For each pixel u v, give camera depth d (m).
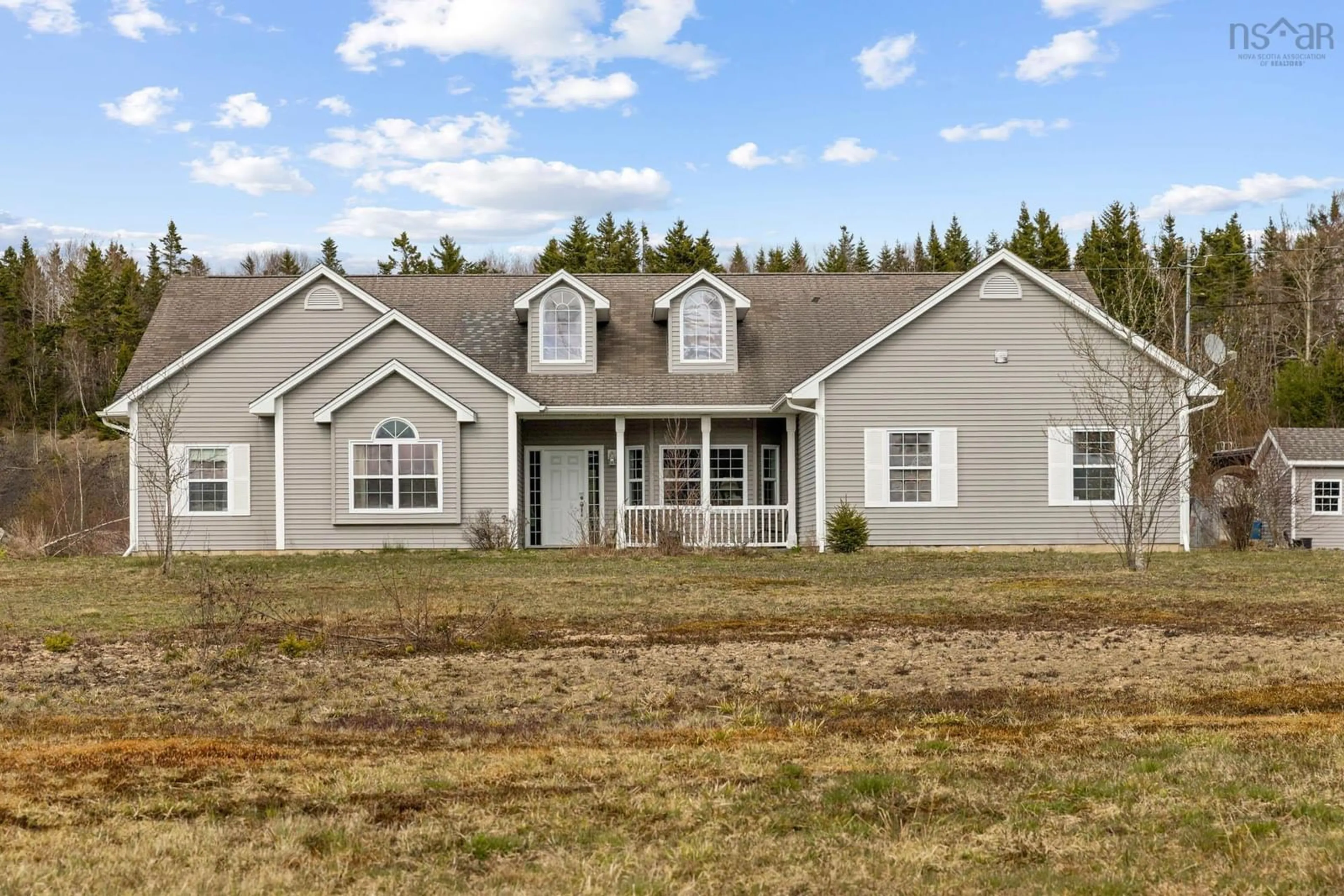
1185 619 14.97
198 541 26.70
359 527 26.17
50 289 87.19
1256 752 8.26
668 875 6.01
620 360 28.47
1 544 27.97
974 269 26.08
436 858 6.34
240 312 30.05
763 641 13.48
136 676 11.86
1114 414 25.38
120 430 27.28
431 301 30.67
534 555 24.23
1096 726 9.23
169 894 5.73
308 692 11.06
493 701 10.59
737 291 28.05
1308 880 5.75
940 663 12.15
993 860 6.23
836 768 8.04
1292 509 39.84
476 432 26.48
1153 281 37.97
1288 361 55.97
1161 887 5.75
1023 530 26.19
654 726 9.59
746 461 28.89
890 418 26.16
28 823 6.94
